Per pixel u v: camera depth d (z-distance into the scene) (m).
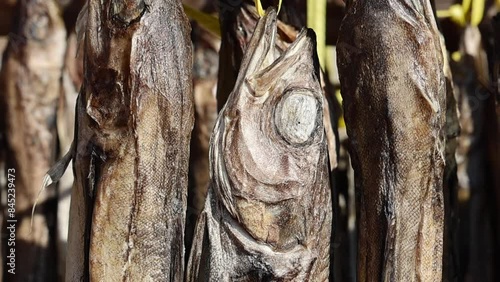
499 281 0.77
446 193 0.69
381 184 0.57
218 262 0.57
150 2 0.54
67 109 0.77
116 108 0.54
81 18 0.57
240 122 0.56
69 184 0.78
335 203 0.60
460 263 0.77
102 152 0.55
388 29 0.55
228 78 0.67
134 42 0.54
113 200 0.55
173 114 0.55
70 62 0.78
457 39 0.75
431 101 0.56
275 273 0.56
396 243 0.57
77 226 0.56
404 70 0.56
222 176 0.56
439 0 0.78
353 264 0.72
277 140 0.56
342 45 0.57
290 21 0.68
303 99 0.57
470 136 0.78
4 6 0.80
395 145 0.56
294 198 0.57
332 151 0.66
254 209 0.56
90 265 0.55
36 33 0.77
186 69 0.55
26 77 0.77
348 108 0.57
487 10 0.75
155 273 0.55
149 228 0.55
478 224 0.78
